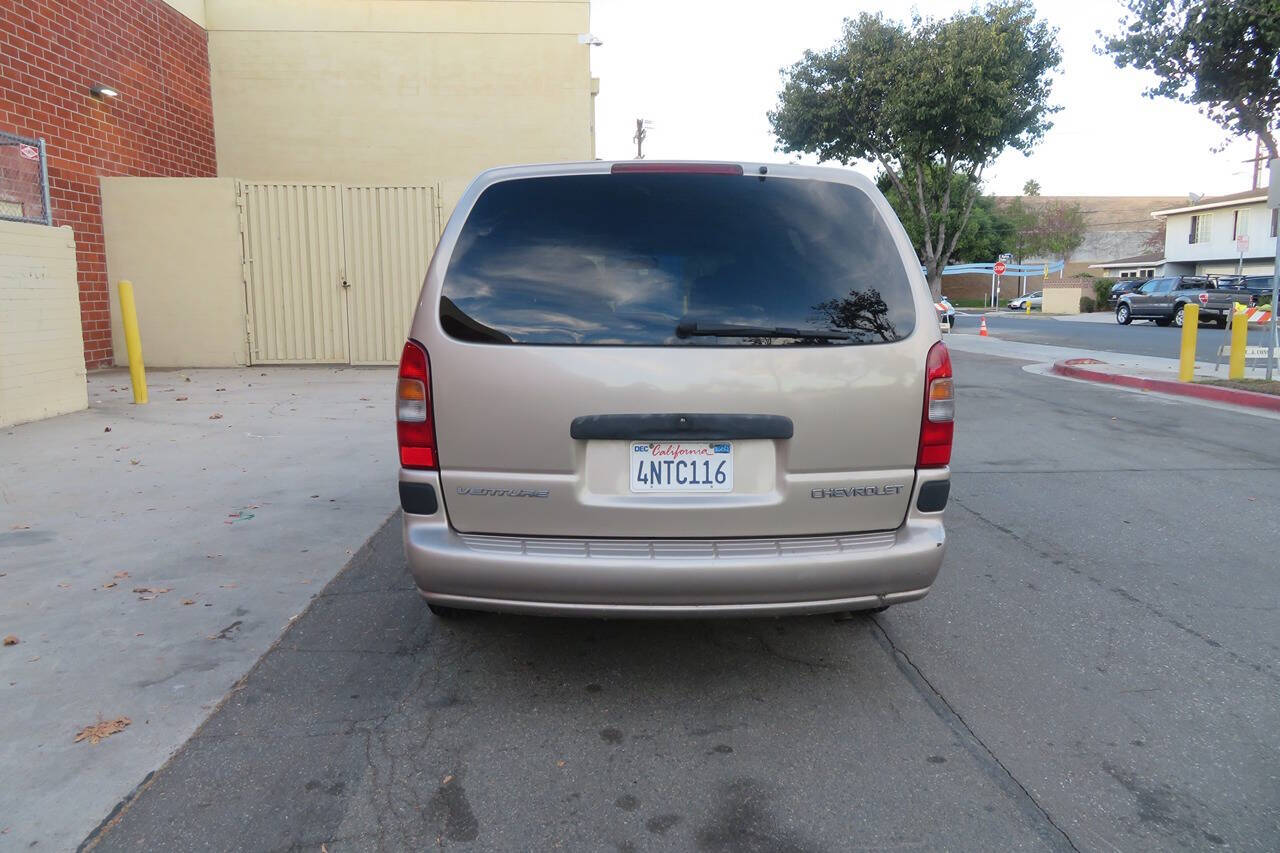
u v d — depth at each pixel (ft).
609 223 10.21
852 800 9.02
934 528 10.49
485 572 9.92
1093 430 29.78
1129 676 11.79
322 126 53.06
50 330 28.94
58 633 12.64
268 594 14.25
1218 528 18.39
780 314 10.04
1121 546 17.21
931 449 10.34
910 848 8.27
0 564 15.35
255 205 43.24
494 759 9.72
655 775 9.43
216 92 52.39
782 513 10.05
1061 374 47.09
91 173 41.45
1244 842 8.36
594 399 9.77
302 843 8.27
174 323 43.55
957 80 88.33
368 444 25.49
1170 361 50.75
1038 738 10.23
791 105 99.30
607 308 9.98
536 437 9.86
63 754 9.65
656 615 10.00
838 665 12.10
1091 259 242.58
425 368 10.05
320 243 43.86
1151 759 9.79
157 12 46.70
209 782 9.20
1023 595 14.66
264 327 44.06
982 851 8.23
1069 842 8.37
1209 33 50.52
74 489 20.26
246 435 26.66
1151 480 22.58
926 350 10.28
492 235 10.25
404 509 10.32
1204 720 10.64
